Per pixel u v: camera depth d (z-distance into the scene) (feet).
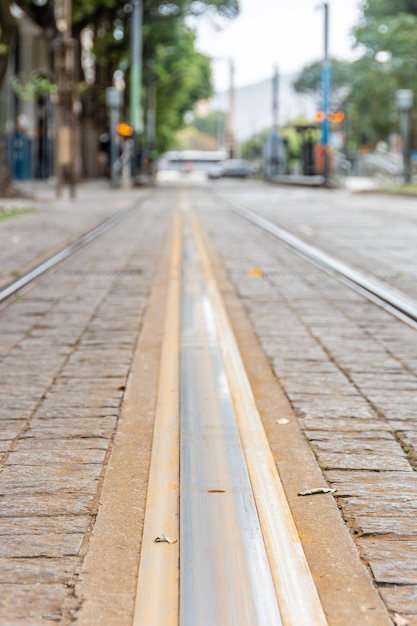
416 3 211.41
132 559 12.51
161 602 11.27
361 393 21.12
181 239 61.67
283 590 11.54
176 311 31.96
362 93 229.66
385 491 15.03
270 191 169.89
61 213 90.22
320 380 22.33
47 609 11.14
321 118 192.13
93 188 175.22
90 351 25.61
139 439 17.75
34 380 22.29
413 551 12.78
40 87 165.07
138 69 191.31
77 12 186.91
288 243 58.65
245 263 47.96
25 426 18.56
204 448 17.10
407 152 178.50
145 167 233.55
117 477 15.65
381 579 11.91
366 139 316.60
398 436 17.92
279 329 29.07
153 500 14.51
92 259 49.24
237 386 21.65
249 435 17.89
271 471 15.84
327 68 190.70
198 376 22.61
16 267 45.34
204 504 14.32
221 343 26.43
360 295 36.63
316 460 16.57
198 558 12.43
